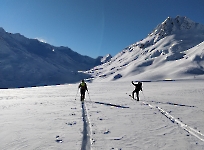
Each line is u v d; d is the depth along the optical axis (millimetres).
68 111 11922
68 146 5934
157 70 177125
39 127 8070
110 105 14695
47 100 18781
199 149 5840
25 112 11617
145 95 23500
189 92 27125
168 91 29625
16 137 6785
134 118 9961
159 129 7941
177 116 10484
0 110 12461
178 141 6516
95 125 8438
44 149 5707
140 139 6684
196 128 8016
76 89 43250
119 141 6445
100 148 5793
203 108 13242
